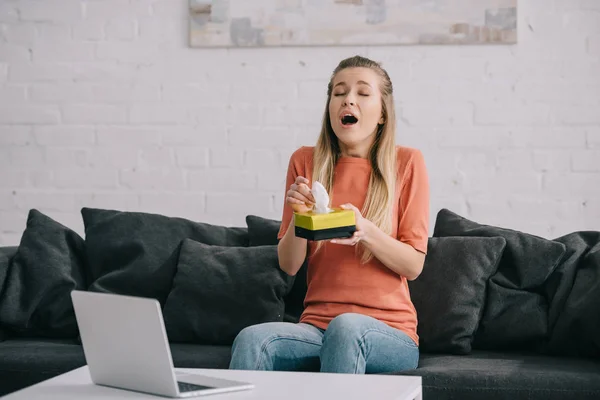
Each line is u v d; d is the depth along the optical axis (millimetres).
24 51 3859
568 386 2352
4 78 3861
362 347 2232
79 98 3846
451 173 3668
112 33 3828
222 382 1824
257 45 3736
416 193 2611
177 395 1711
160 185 3816
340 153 2695
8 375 2656
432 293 2807
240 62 3766
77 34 3842
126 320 1731
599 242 2844
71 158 3857
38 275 3049
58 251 3113
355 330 2229
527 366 2502
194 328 2908
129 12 3820
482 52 3641
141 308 1700
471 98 3648
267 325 2369
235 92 3773
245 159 3775
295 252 2561
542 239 2859
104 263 3107
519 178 3633
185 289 2953
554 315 2738
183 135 3803
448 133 3666
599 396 2336
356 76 2590
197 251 3041
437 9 3631
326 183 2631
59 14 3846
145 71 3816
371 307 2486
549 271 2785
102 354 1806
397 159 2664
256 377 1909
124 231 3135
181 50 3799
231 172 3781
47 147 3861
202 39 3766
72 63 3846
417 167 2645
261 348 2273
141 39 3816
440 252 2869
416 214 2584
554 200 3617
